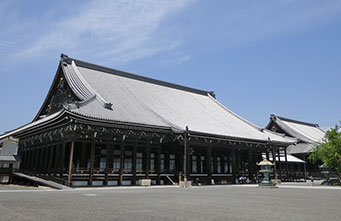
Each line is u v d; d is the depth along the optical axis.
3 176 37.53
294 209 13.06
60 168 32.03
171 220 9.70
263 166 35.00
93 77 44.12
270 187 32.69
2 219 9.51
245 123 56.44
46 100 46.84
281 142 51.00
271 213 11.70
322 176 66.25
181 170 42.75
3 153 48.69
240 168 53.75
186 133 35.84
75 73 42.03
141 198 17.66
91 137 31.78
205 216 10.68
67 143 35.50
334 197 19.88
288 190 28.03
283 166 66.94
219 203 15.35
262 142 47.59
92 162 31.06
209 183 40.81
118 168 36.84
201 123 44.59
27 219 9.56
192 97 59.44
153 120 36.84
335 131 39.25
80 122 29.45
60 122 32.06
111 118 31.22
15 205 13.29
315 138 79.19
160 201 15.98
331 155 38.41
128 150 38.28
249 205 14.53
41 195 19.22
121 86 46.06
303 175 64.38
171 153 43.41
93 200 16.03
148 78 54.16
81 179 31.56
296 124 87.00
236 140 43.41
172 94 54.75
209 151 41.50
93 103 33.81
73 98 38.72
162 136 37.84
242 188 31.56
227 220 9.87
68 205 13.50
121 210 11.98
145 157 40.03
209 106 58.88
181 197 18.80
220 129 44.78
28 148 46.41
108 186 31.58
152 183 38.38
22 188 27.94
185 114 46.50
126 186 32.41
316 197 19.86
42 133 39.72
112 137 33.41
